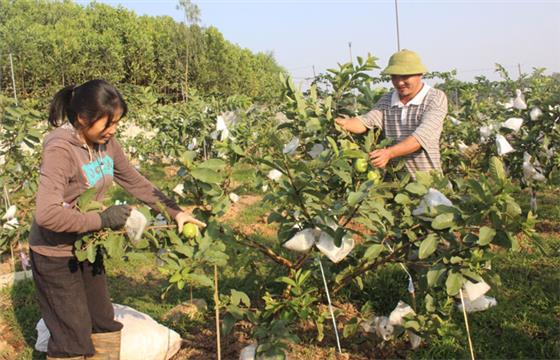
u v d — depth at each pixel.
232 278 4.12
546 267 4.27
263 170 3.06
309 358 2.99
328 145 3.23
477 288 2.41
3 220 4.83
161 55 32.28
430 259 2.82
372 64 3.54
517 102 5.09
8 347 3.31
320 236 2.58
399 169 3.26
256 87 38.69
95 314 2.70
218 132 3.66
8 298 4.05
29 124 5.05
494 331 3.24
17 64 22.75
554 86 5.99
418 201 2.62
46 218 2.15
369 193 2.47
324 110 3.36
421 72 3.38
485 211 2.14
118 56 27.95
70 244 2.41
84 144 2.40
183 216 2.61
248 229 5.78
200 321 3.50
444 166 5.53
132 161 11.84
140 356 2.93
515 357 2.93
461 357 2.94
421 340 3.05
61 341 2.48
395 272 4.05
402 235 2.89
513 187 2.10
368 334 3.19
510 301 3.62
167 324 3.48
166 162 11.96
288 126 3.40
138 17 39.47
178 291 4.04
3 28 23.50
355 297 3.77
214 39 35.59
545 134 5.07
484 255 2.33
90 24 33.44
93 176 2.47
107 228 2.30
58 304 2.45
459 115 6.28
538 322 3.32
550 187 6.31
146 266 4.73
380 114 3.65
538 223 5.63
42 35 26.69
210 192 2.74
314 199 2.60
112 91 2.27
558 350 2.95
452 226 2.23
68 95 2.33
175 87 30.89
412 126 3.53
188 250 2.49
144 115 11.62
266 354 2.45
